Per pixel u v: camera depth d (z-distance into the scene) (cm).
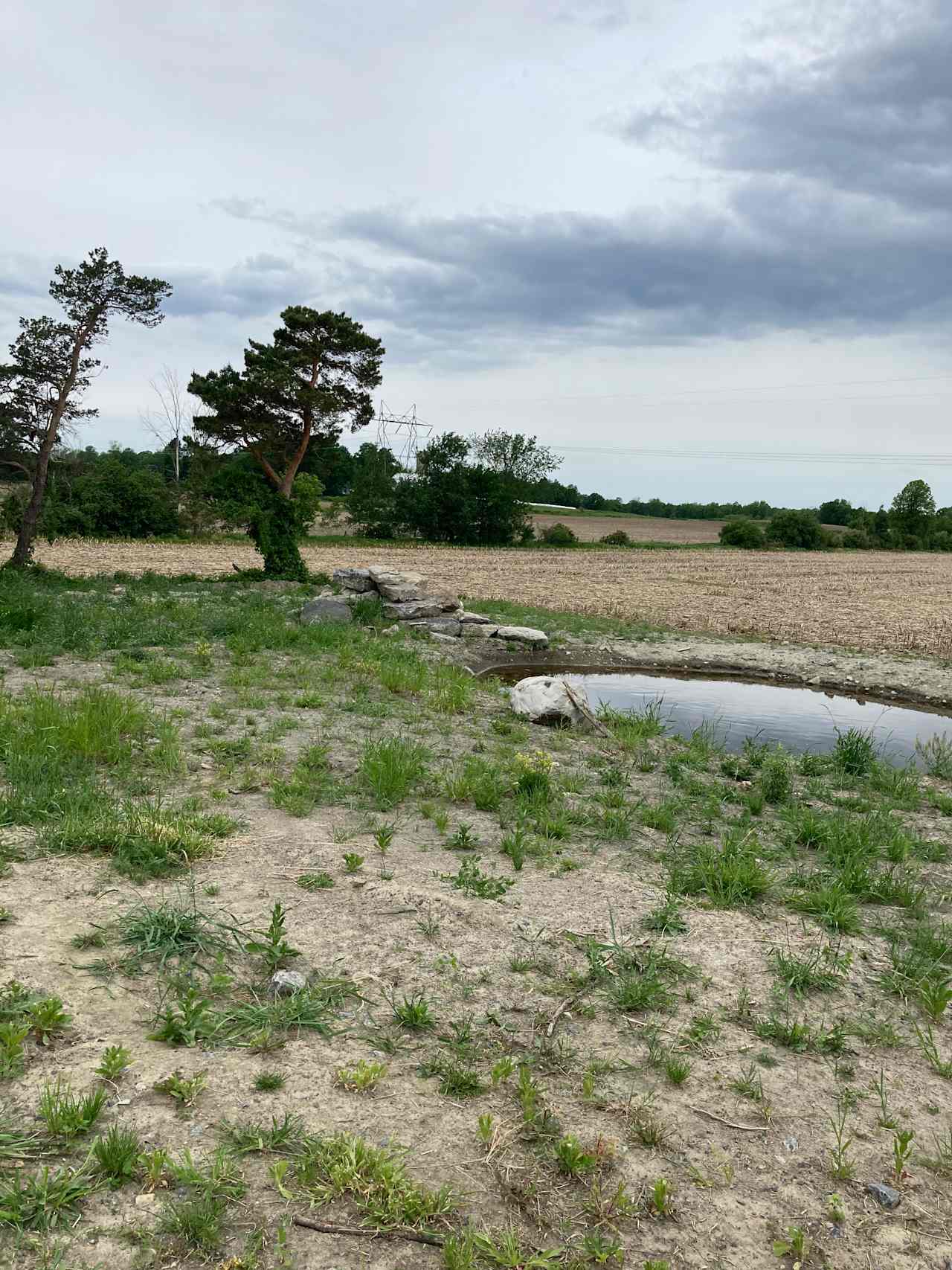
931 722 1449
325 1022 391
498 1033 396
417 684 1275
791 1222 296
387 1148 310
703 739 1144
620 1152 322
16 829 597
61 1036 358
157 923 454
